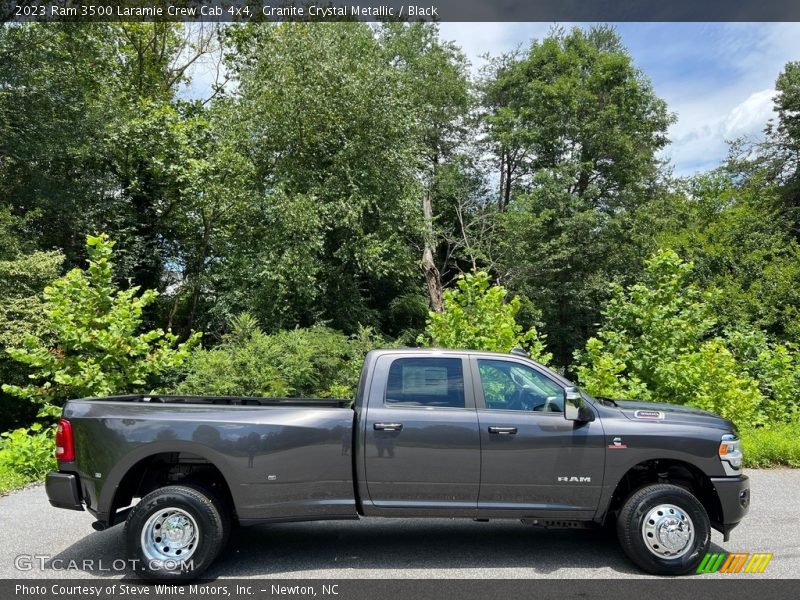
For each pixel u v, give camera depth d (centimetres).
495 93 3014
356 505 505
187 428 490
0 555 539
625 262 2544
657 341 1164
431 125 2786
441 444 503
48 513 674
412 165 2078
